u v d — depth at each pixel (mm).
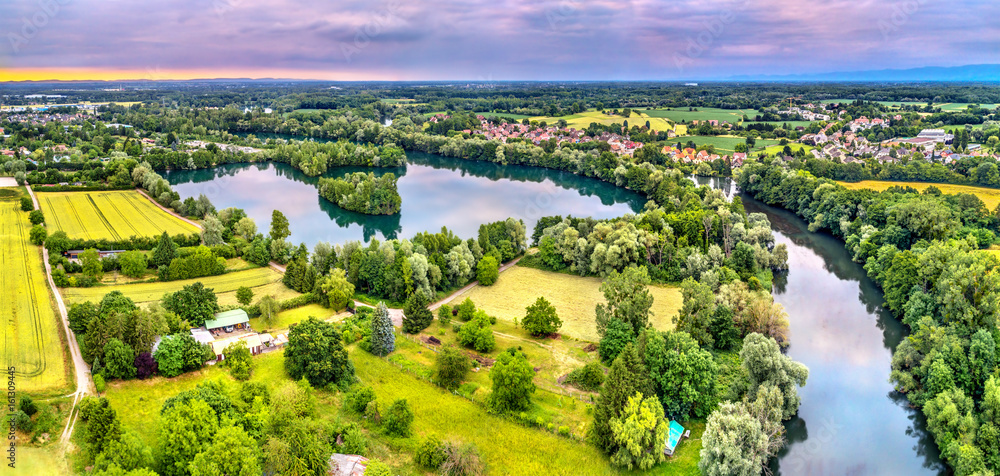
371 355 100688
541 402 87688
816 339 116312
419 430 79000
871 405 94562
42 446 64500
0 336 91375
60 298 111062
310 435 66438
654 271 146250
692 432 82000
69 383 78438
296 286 128750
